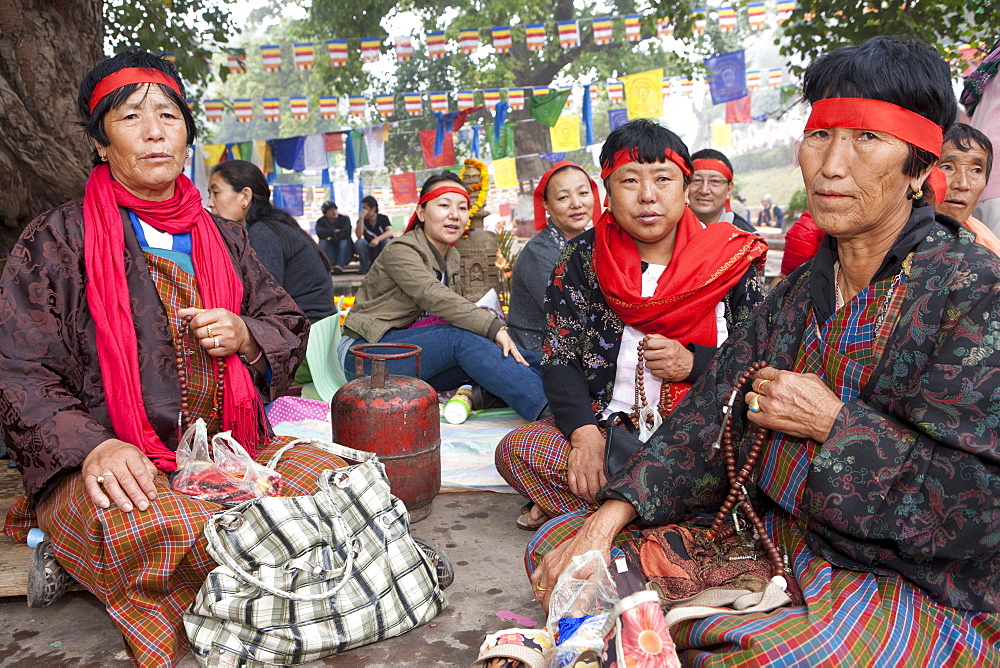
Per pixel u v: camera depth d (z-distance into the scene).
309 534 2.03
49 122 4.54
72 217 2.26
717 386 1.96
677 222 2.75
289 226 4.80
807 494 1.59
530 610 2.32
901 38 1.58
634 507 1.90
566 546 1.93
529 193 18.95
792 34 11.62
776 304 1.92
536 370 4.18
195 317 2.23
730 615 1.55
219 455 2.20
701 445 1.93
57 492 2.13
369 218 15.18
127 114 2.19
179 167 2.31
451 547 2.79
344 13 22.27
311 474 2.36
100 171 2.33
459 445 3.91
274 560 2.02
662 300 2.62
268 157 10.59
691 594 1.78
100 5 4.98
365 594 2.11
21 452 2.09
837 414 1.56
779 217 20.53
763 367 1.82
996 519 1.43
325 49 23.52
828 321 1.71
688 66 17.38
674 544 1.87
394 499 2.30
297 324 2.62
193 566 2.04
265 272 2.65
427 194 4.41
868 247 1.66
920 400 1.51
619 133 2.61
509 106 11.01
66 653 2.10
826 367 1.68
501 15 22.14
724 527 1.88
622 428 2.49
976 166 3.03
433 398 2.99
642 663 1.45
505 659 1.67
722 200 4.65
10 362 2.11
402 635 2.18
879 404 1.60
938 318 1.52
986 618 1.55
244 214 4.75
